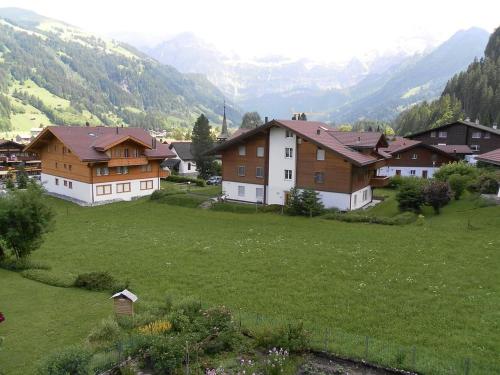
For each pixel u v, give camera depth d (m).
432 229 39.19
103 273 28.16
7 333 21.14
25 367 18.09
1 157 93.00
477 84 167.38
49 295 26.17
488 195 48.06
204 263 32.25
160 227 45.47
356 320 22.16
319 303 24.44
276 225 44.53
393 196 60.28
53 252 36.47
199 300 23.81
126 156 65.94
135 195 68.44
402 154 80.19
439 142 97.50
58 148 67.62
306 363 17.52
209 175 88.94
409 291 25.58
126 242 39.19
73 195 65.94
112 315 22.45
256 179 56.06
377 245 35.09
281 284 27.56
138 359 17.48
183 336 18.36
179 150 112.31
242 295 26.02
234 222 46.88
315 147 51.41
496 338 19.77
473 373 16.62
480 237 35.50
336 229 41.53
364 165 49.19
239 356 17.91
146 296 26.05
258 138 55.38
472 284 26.09
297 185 53.06
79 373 15.66
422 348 19.06
